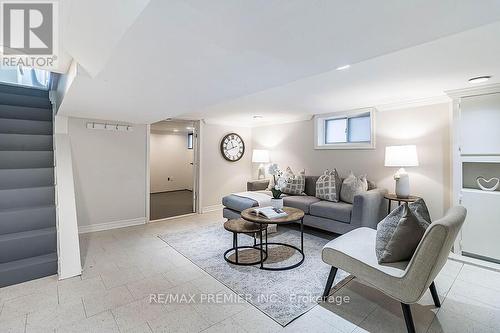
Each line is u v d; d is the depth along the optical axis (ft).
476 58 6.77
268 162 18.35
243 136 20.35
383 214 12.14
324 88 9.80
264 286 7.67
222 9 3.35
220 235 12.57
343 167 14.47
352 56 4.97
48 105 13.10
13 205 9.24
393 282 5.50
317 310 6.52
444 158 10.78
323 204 12.23
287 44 4.43
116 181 14.06
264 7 3.29
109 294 7.22
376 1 3.15
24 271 7.88
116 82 6.77
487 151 9.11
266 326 5.91
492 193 9.05
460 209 6.23
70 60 6.99
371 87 9.66
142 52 4.82
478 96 9.28
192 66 5.56
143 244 11.28
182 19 3.60
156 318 6.18
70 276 8.17
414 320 6.15
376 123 12.98
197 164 17.94
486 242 9.16
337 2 3.17
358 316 6.29
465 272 8.60
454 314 6.39
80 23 4.36
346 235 7.76
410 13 3.44
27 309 6.51
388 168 12.56
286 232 13.05
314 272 8.57
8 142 10.77
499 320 6.17
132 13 3.51
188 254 10.12
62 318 6.16
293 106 13.35
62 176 9.70
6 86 12.96
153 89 7.54
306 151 16.48
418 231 5.79
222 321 6.08
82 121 12.96
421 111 11.41
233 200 13.82
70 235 8.75
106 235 12.60
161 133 27.09
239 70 5.81
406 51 6.32
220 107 13.75
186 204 20.80
